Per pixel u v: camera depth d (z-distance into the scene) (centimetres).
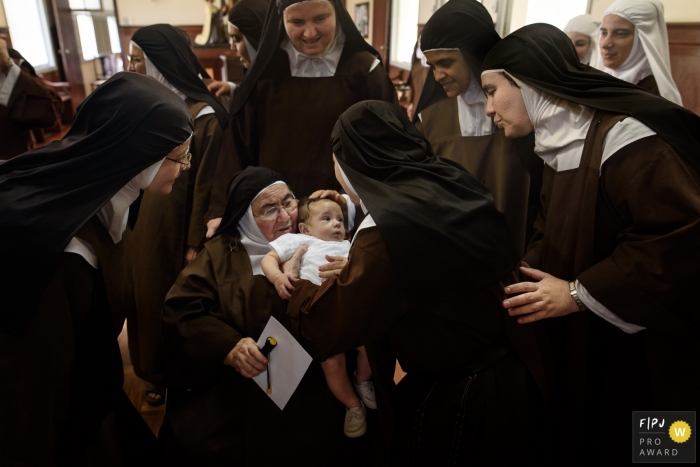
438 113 184
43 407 104
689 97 238
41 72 708
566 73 122
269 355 134
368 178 111
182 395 149
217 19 752
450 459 120
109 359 130
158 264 198
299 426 138
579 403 127
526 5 307
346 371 137
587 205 117
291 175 201
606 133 112
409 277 100
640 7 208
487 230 107
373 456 139
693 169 102
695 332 107
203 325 141
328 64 194
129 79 109
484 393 116
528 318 113
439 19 156
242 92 200
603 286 109
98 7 873
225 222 163
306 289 122
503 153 166
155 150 107
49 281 99
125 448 150
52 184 102
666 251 102
